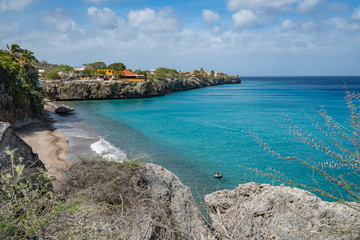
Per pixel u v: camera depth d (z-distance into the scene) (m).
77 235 3.89
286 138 38.31
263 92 162.38
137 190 8.32
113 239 3.96
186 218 8.77
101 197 7.02
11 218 3.67
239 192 8.32
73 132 43.19
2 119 40.69
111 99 114.19
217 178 23.42
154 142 37.16
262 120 57.59
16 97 45.09
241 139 38.78
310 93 148.50
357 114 3.61
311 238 5.43
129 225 4.76
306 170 23.75
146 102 102.50
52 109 74.75
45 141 35.22
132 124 52.59
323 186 18.73
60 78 118.81
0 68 44.31
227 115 66.69
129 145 35.09
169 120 58.22
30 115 50.09
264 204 6.93
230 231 4.87
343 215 5.91
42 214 4.16
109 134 42.38
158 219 5.98
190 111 75.06
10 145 7.48
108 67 150.88
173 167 26.50
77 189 7.75
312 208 6.43
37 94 54.25
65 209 4.55
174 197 9.93
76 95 106.38
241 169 25.70
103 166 8.82
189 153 31.47
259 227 6.43
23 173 5.94
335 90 174.88
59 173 19.53
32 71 60.97
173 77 178.25
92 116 63.38
